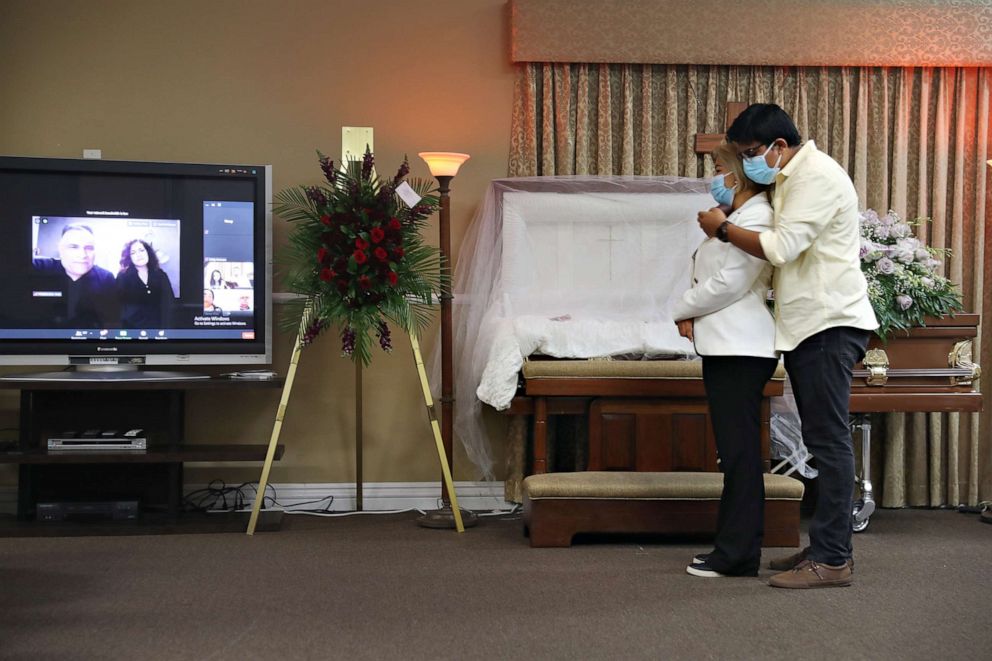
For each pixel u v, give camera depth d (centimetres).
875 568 358
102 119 482
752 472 337
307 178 491
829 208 322
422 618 287
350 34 493
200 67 486
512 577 339
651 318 462
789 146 331
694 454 433
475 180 496
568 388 423
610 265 471
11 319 438
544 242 473
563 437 488
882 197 508
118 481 468
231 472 485
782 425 462
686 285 468
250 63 488
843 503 327
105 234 444
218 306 451
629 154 497
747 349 332
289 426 490
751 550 337
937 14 500
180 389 438
